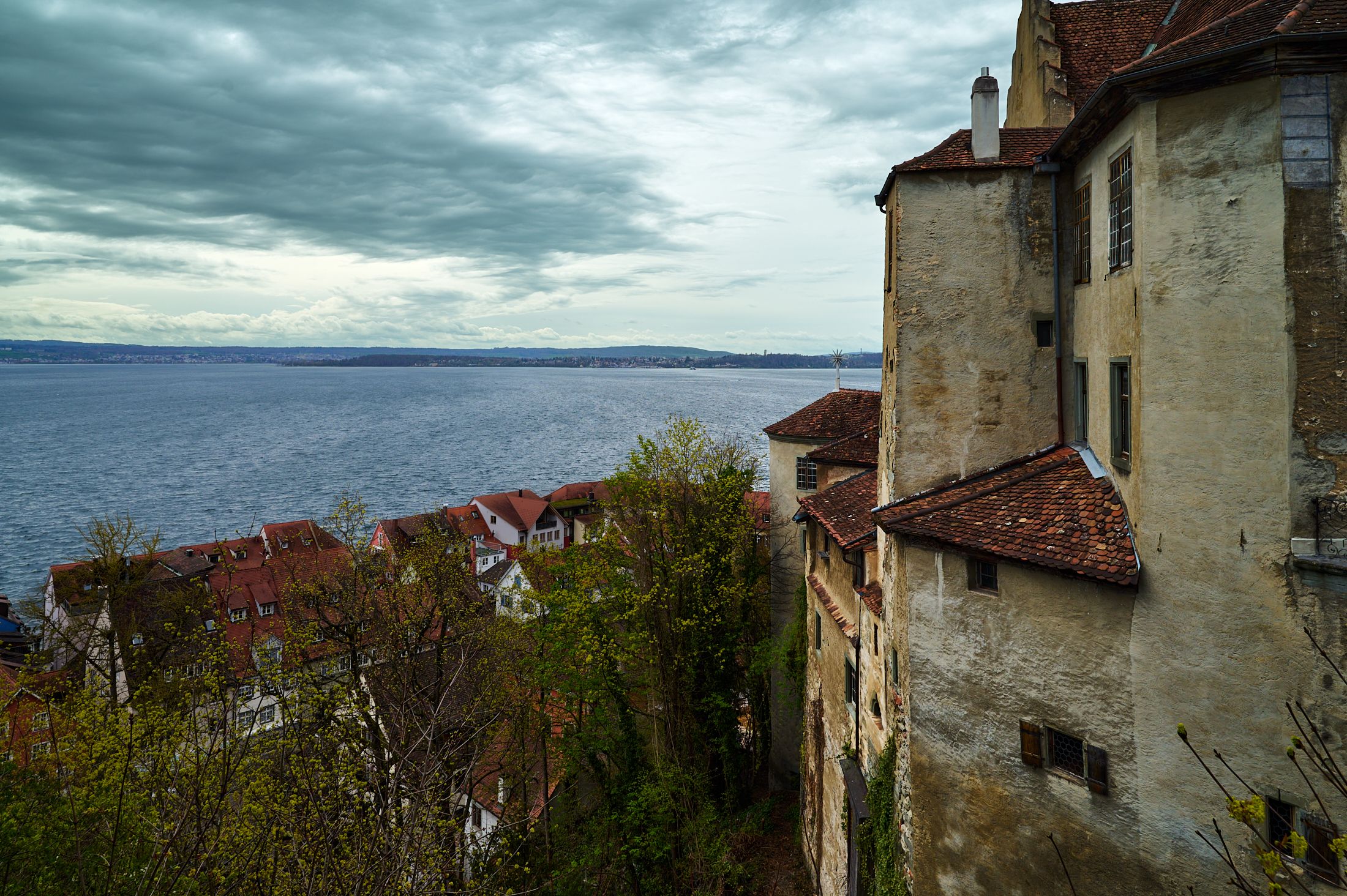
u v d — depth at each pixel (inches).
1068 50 873.5
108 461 6973.4
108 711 964.0
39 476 6200.8
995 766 572.1
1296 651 430.6
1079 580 515.5
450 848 781.3
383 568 1253.1
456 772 767.1
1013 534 561.0
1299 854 311.6
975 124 694.5
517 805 1430.9
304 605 1190.3
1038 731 543.5
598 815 1478.8
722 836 1302.9
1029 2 916.0
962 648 592.7
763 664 1471.5
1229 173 449.7
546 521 4443.9
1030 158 681.6
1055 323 678.5
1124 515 526.3
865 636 864.3
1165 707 479.2
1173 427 474.0
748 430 7637.8
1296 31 412.8
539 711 1481.3
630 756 1434.5
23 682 1229.7
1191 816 470.3
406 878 566.9
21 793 874.8
